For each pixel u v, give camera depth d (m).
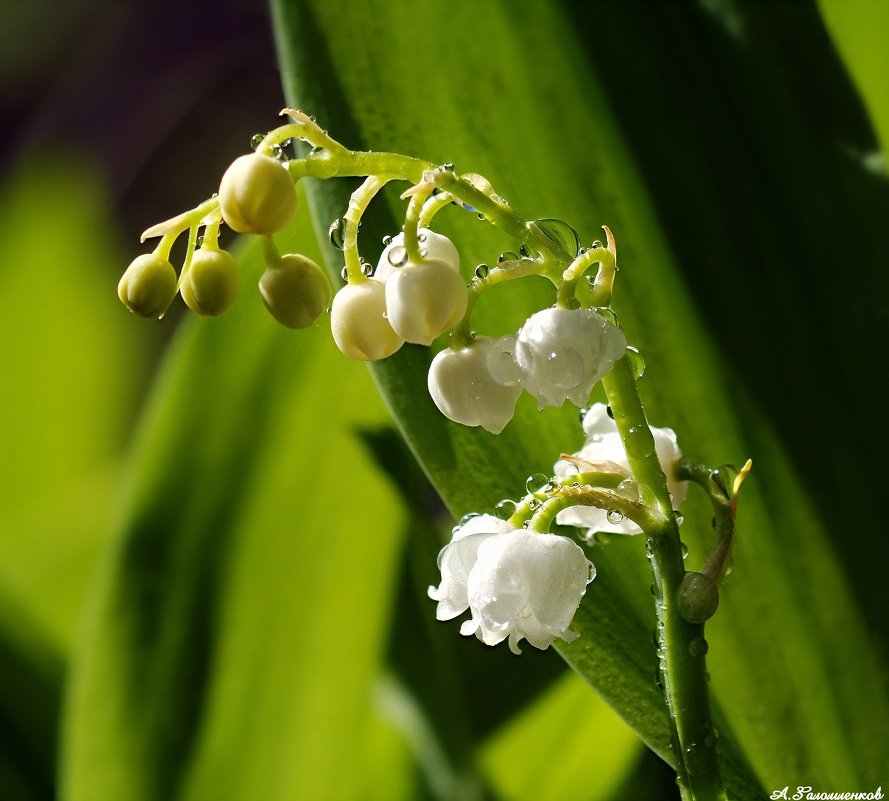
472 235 0.27
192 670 0.29
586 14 0.28
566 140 0.27
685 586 0.24
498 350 0.24
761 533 0.27
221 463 0.29
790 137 0.28
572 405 0.27
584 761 0.30
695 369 0.27
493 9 0.27
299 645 0.29
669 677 0.24
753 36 0.28
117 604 0.29
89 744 0.28
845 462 0.27
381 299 0.24
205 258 0.24
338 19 0.27
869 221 0.28
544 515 0.25
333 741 0.29
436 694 0.30
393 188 0.27
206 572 0.29
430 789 0.30
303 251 0.28
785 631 0.27
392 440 0.30
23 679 0.30
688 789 0.24
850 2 0.29
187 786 0.29
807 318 0.27
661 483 0.24
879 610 0.27
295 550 0.29
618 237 0.27
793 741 0.27
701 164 0.28
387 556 0.30
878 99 0.29
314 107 0.27
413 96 0.27
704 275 0.27
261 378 0.29
